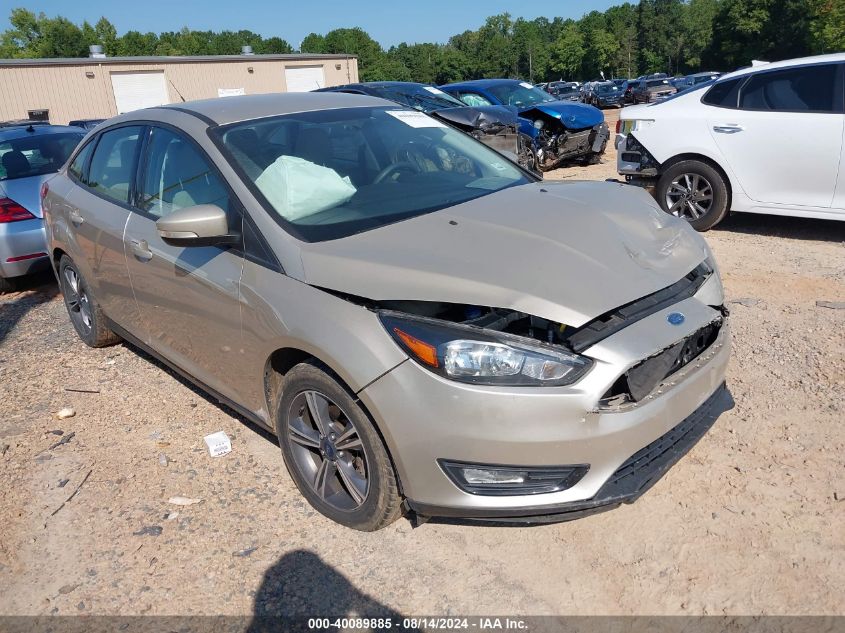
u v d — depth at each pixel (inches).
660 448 105.0
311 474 122.7
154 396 171.6
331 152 141.3
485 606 100.7
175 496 130.5
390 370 100.3
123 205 160.4
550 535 113.9
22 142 289.1
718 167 268.8
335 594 104.9
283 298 113.9
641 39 4623.5
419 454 100.2
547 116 442.3
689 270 114.6
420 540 115.0
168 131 149.4
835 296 201.3
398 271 105.6
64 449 149.9
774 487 119.6
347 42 5324.8
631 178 296.5
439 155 154.0
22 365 197.2
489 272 103.1
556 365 95.7
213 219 119.6
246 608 103.4
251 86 1371.8
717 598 98.7
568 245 111.1
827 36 2421.3
